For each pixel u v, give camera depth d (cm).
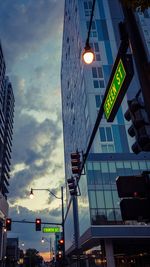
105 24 6178
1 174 11406
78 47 6225
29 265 13475
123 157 4350
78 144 6231
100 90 5203
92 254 4431
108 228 3662
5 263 9594
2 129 11419
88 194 3931
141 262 4338
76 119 6606
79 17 6175
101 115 658
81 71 5775
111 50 5797
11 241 12662
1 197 9044
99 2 6506
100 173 4141
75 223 5244
